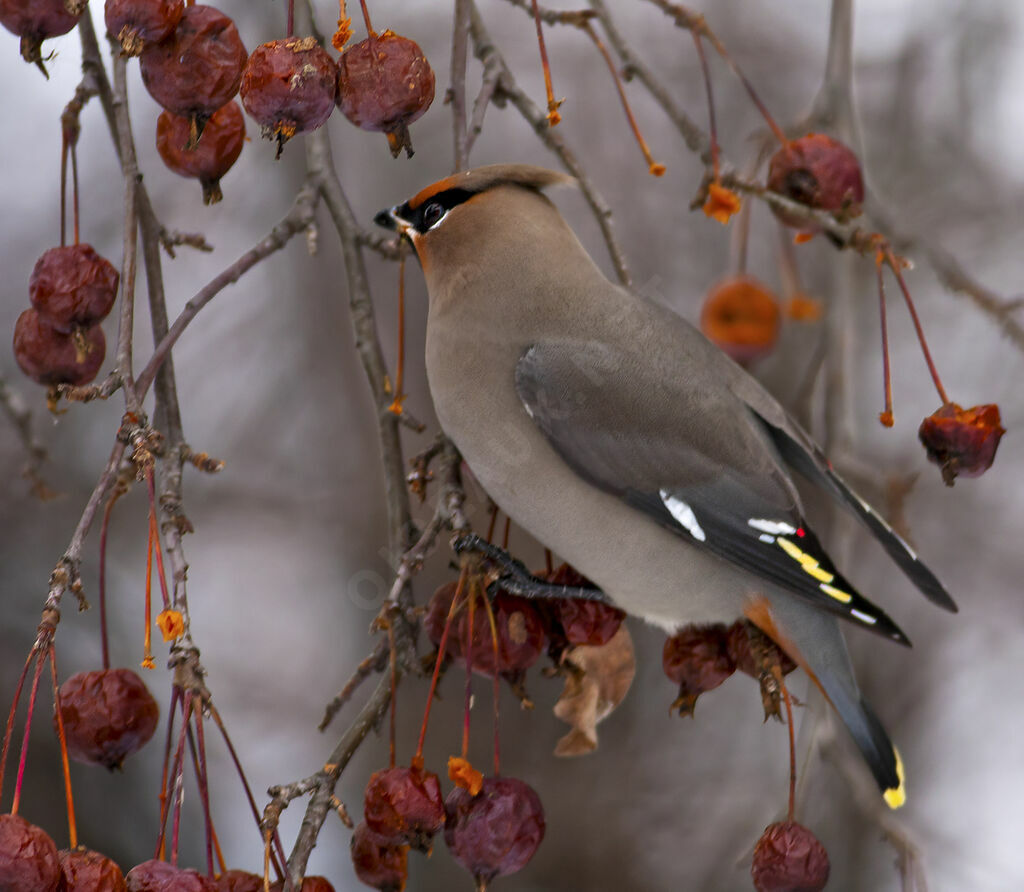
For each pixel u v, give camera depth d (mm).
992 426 6332
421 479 6648
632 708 12242
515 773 11734
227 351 12570
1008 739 11852
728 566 6812
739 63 12938
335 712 5793
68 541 11258
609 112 12867
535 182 7344
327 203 7023
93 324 5938
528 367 6934
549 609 6312
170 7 5215
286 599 12695
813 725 8078
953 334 12367
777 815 7812
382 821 5352
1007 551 12180
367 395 12578
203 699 4719
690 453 6918
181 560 5035
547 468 6926
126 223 5422
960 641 12172
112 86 6238
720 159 7262
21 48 5359
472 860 5570
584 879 11445
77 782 10203
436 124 12617
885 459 12203
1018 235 12234
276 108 5199
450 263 7152
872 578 12367
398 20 12531
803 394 9445
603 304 7191
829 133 8852
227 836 11086
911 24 12570
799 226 7367
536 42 12836
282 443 12703
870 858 11008
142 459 4805
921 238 8375
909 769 11781
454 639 5969
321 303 12492
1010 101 12516
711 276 12789
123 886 4609
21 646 10641
